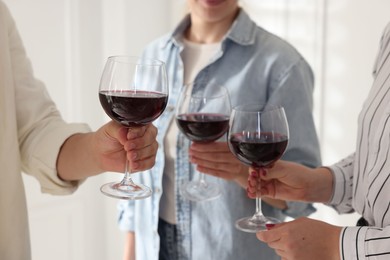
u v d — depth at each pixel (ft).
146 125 3.79
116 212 9.16
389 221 3.61
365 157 4.00
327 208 8.43
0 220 4.14
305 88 5.44
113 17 8.61
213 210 5.48
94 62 8.71
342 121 8.09
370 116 3.94
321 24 7.97
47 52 8.21
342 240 3.33
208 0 5.48
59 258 8.86
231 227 5.48
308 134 5.42
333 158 8.30
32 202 8.38
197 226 5.53
